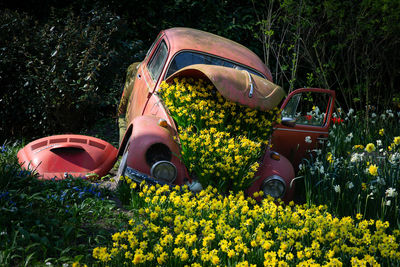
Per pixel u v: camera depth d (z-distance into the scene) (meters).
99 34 8.15
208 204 4.37
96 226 4.21
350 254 3.78
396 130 8.70
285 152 6.16
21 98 8.02
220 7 10.58
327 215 4.45
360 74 10.66
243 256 3.51
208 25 10.48
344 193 5.23
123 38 10.27
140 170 4.80
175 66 6.12
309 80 10.58
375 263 3.51
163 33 7.25
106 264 3.43
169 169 4.83
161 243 3.55
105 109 10.09
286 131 6.02
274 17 10.19
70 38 7.93
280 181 5.09
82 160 5.39
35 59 7.58
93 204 4.53
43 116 8.04
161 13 10.47
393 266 3.61
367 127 8.70
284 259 3.74
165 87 5.39
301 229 4.16
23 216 3.97
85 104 8.06
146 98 6.22
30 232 3.78
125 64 9.21
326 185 5.52
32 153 5.36
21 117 8.26
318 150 5.91
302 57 10.56
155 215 3.94
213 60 6.29
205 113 5.15
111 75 8.56
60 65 7.69
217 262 3.31
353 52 10.68
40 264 3.41
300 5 9.70
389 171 5.42
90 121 9.20
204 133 5.07
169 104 5.28
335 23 10.19
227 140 5.05
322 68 10.23
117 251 3.41
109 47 8.87
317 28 10.48
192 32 6.93
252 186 5.11
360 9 9.70
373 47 10.05
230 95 4.91
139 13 10.41
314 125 6.25
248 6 10.82
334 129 8.23
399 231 4.00
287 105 5.92
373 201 5.11
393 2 9.19
